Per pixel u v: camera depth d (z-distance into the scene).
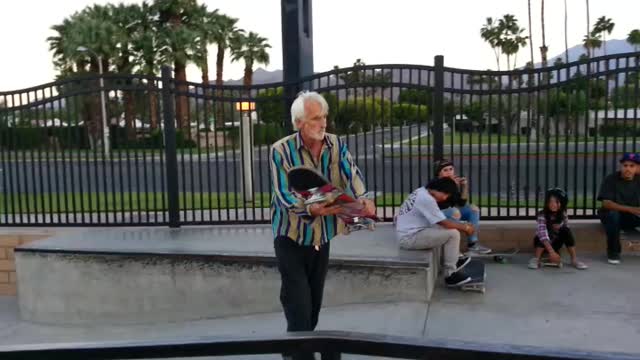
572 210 7.39
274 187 3.37
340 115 7.14
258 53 45.59
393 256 5.41
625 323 4.67
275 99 6.83
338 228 3.52
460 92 6.60
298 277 3.49
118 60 34.47
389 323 4.79
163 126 6.91
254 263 5.45
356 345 1.76
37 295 5.90
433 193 5.67
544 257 6.42
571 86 6.44
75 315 5.82
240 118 7.12
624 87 6.36
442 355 1.67
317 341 1.79
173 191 6.93
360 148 11.54
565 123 6.57
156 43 34.34
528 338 4.41
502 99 7.01
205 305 5.56
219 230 6.77
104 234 6.62
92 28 33.22
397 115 6.96
